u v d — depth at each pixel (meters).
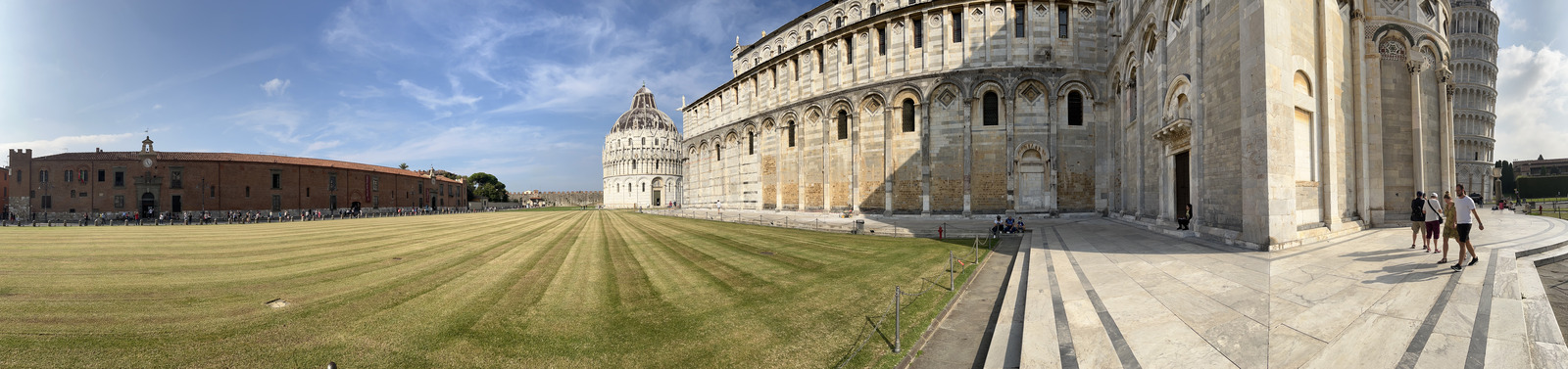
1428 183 19.20
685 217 45.81
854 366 6.73
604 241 23.47
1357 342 5.63
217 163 59.44
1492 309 6.50
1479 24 53.41
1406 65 18.55
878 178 36.53
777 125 44.22
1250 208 13.56
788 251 18.89
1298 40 14.41
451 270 14.84
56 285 12.50
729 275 13.70
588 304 10.41
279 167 63.22
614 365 7.01
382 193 76.94
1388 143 18.34
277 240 24.53
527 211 79.25
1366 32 18.09
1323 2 15.64
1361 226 16.92
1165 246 15.02
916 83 34.88
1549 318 6.30
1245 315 6.98
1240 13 14.29
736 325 8.80
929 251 18.12
